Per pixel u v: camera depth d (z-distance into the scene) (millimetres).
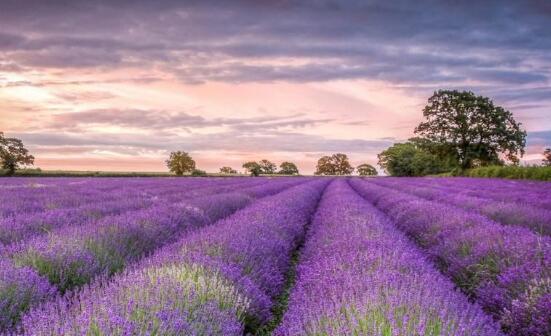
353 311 3061
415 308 3018
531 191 16859
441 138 50750
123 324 2713
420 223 9117
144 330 2730
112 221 7199
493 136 49188
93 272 4953
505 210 10148
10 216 8023
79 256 5031
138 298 3219
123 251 5844
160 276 3725
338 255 4949
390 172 71688
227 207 12094
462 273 5535
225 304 3604
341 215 9234
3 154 51969
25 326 3004
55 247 5141
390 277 3816
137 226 7035
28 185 21375
